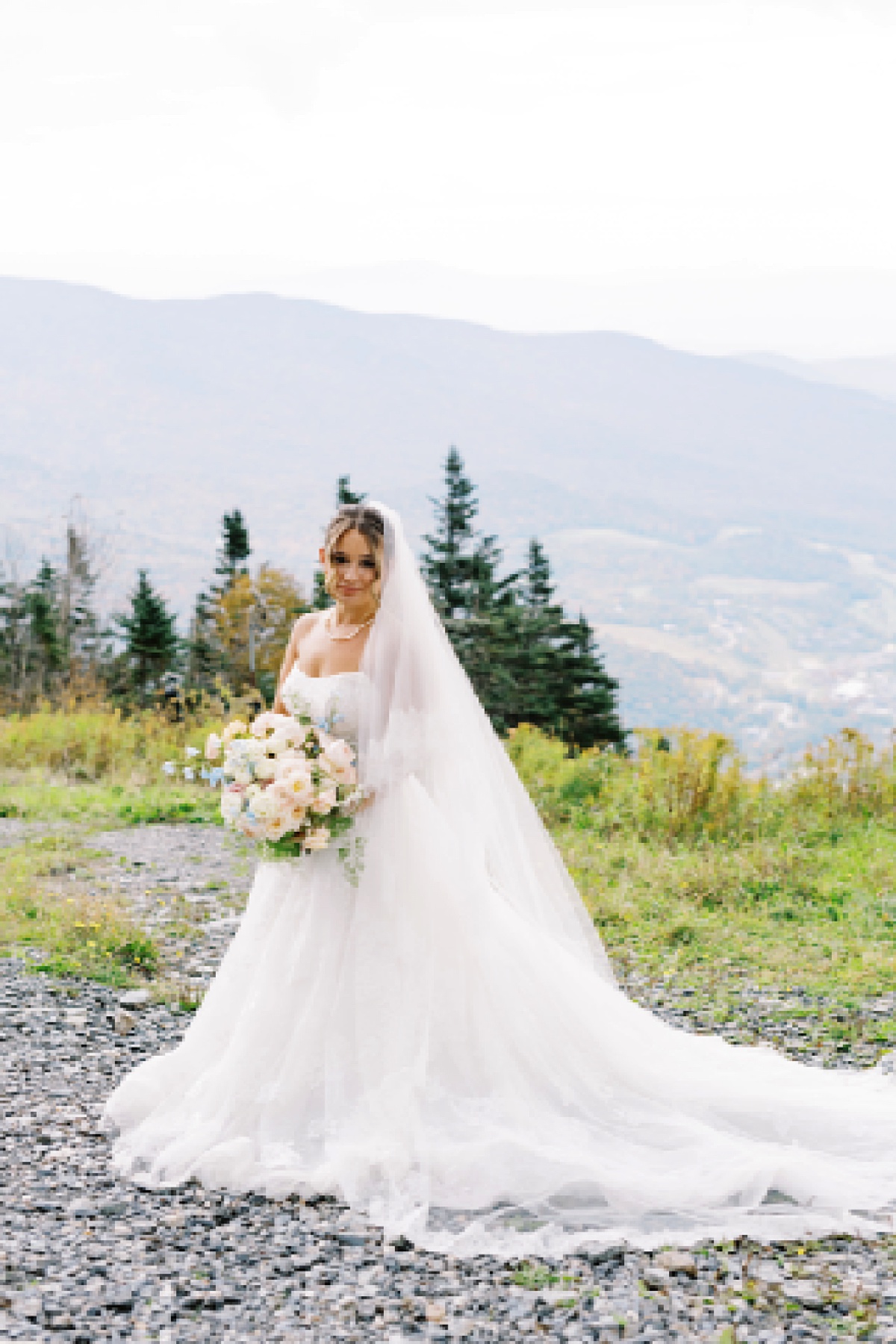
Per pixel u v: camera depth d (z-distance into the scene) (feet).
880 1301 11.05
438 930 14.75
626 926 26.71
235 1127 13.89
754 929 26.25
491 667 118.21
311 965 14.61
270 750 14.89
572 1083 14.70
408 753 14.83
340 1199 12.94
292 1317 10.50
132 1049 17.69
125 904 28.02
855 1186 13.28
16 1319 10.11
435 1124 13.85
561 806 40.65
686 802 37.04
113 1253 11.45
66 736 55.57
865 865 31.35
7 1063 16.62
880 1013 20.22
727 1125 14.61
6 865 32.53
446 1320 10.52
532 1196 12.92
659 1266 11.69
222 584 143.23
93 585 130.11
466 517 124.88
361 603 15.35
